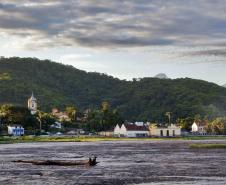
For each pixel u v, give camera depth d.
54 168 94.06
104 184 70.06
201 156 122.31
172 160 110.25
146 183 70.50
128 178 76.56
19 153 141.00
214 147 165.88
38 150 157.25
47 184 70.06
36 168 93.88
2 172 86.88
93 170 89.56
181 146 183.50
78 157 123.94
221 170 86.94
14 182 72.38
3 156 128.12
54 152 145.38
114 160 112.56
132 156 125.94
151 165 98.25
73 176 80.00
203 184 68.81
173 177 77.31
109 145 199.00
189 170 87.31
